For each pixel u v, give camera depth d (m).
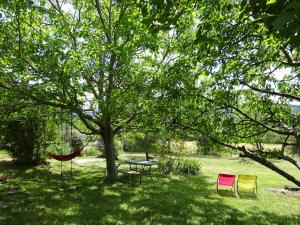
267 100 5.48
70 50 10.89
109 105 11.34
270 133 5.15
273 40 4.69
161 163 18.05
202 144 5.15
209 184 15.00
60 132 21.91
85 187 13.44
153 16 4.04
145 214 9.79
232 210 10.63
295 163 4.21
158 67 11.22
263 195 13.07
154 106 5.89
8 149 18.48
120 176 16.44
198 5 4.80
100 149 25.39
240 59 5.23
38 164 19.03
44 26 12.15
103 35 12.61
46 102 11.67
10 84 11.18
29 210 9.73
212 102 5.14
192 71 5.62
